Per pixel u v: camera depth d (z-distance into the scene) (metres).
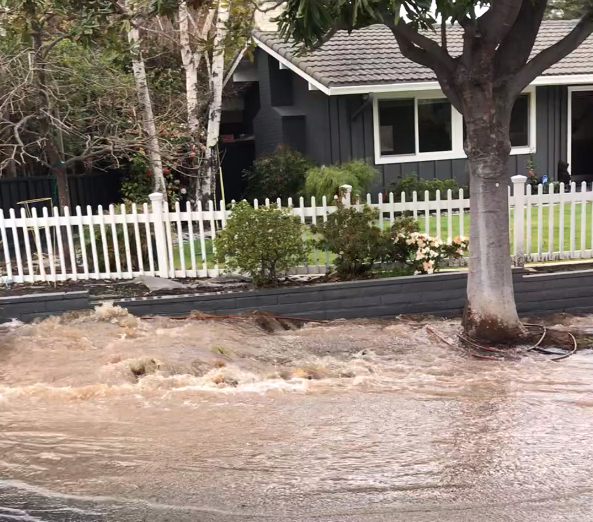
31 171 14.38
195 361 6.95
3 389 6.21
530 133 16.81
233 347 7.50
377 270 9.23
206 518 3.96
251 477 4.49
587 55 17.11
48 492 4.30
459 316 8.87
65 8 8.73
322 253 10.82
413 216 9.38
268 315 8.55
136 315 8.46
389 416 5.63
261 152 18.66
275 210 8.73
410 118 16.06
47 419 5.56
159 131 12.80
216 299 8.53
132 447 4.99
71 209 14.47
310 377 6.77
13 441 5.10
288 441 5.10
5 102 10.64
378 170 15.42
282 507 4.08
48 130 11.00
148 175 15.28
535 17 7.21
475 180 7.57
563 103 16.92
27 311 8.34
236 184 19.67
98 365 6.82
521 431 5.27
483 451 4.89
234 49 10.66
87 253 9.83
